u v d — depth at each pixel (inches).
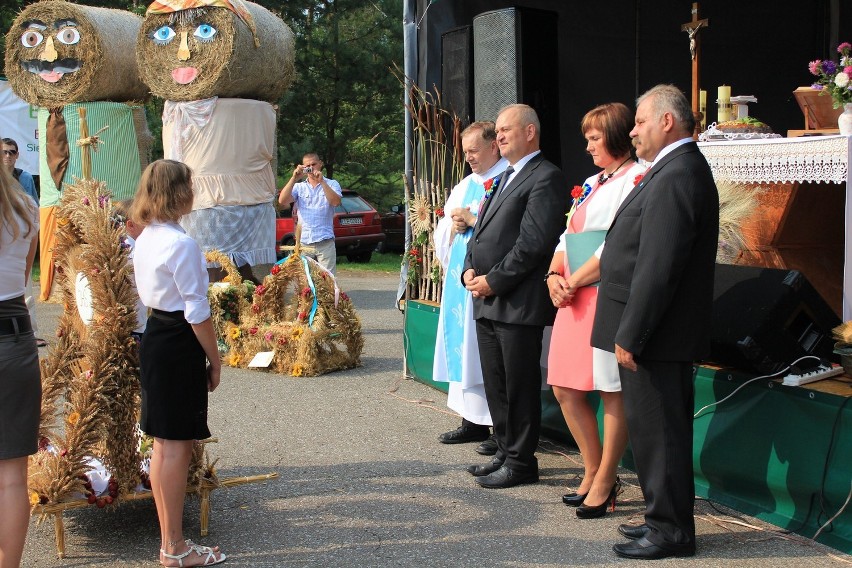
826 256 223.8
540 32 234.7
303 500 168.4
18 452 121.5
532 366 172.1
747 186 215.0
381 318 393.4
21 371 121.3
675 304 135.4
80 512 162.9
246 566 139.5
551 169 170.9
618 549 141.6
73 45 404.5
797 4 326.6
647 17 313.0
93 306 143.3
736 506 161.0
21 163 554.6
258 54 365.4
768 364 153.1
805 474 147.8
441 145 250.8
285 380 267.3
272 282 279.4
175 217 137.6
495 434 185.5
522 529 153.6
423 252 262.7
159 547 147.4
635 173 151.9
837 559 138.7
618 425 154.6
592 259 152.5
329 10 781.9
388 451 198.4
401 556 143.0
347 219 648.4
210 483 151.1
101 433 143.7
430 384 258.2
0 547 122.3
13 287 122.0
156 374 133.3
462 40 247.0
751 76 327.3
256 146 365.7
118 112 416.5
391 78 776.9
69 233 151.2
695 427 169.2
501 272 167.8
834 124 190.7
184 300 132.4
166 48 356.5
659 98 136.3
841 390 146.0
